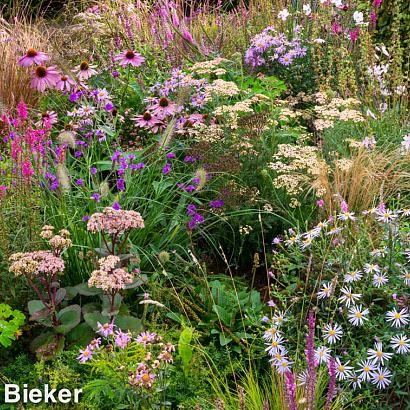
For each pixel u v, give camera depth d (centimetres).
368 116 584
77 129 556
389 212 406
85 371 372
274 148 536
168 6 871
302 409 319
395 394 359
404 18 696
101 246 436
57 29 824
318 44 671
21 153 425
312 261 413
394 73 629
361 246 395
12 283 404
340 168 481
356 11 730
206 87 567
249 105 578
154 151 509
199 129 542
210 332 407
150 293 422
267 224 477
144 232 459
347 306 375
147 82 655
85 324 393
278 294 389
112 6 919
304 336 384
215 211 487
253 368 393
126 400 343
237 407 345
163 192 514
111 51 653
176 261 455
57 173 429
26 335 404
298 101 668
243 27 774
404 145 525
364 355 350
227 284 459
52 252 396
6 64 667
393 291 370
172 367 349
